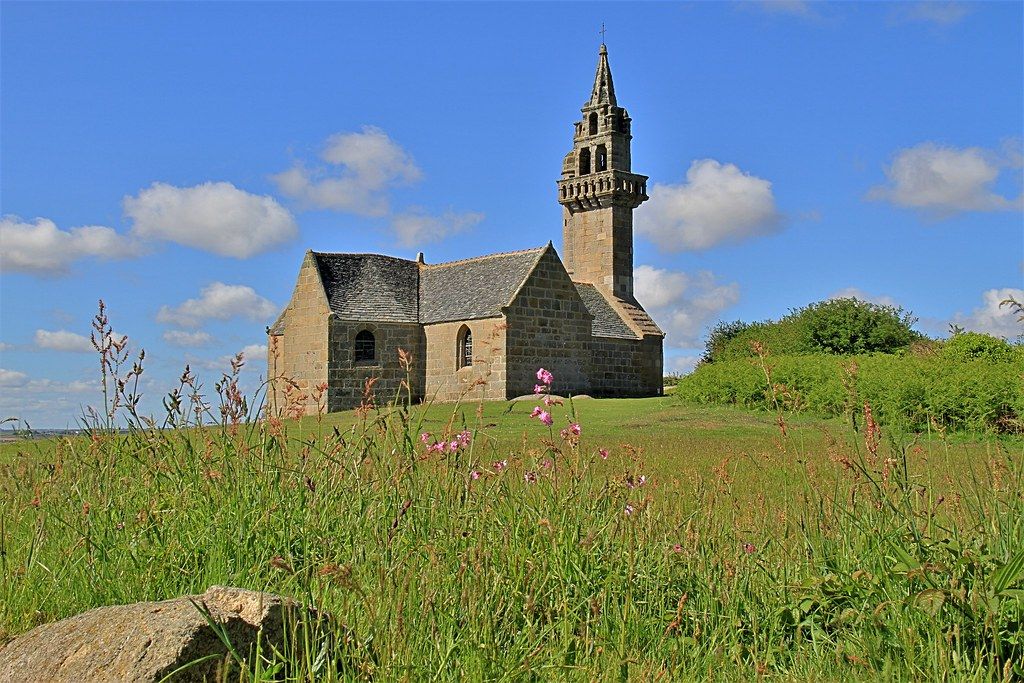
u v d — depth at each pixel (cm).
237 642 726
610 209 6969
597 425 3484
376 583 817
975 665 757
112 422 1147
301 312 5447
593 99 7169
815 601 883
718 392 4019
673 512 1088
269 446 1109
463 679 747
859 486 1008
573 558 905
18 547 1028
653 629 855
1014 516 913
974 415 2677
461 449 1062
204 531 968
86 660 719
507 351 5141
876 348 6191
